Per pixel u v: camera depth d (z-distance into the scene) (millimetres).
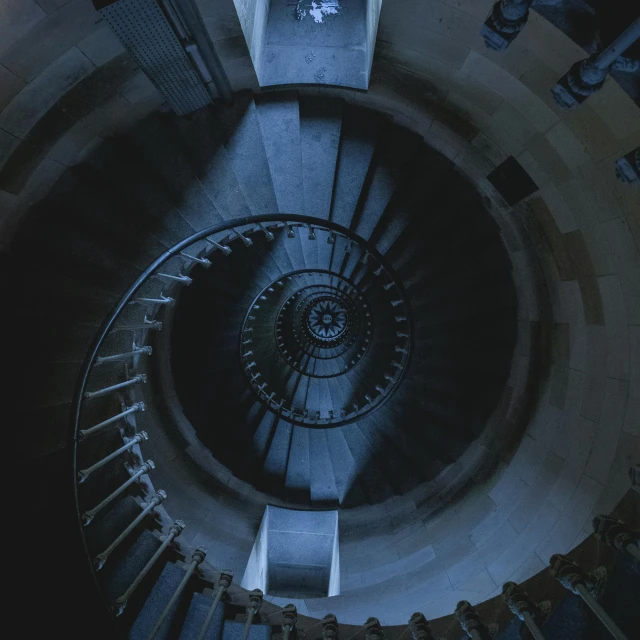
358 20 6309
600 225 4078
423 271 6957
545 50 3895
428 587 5539
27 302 4527
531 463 5270
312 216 6270
